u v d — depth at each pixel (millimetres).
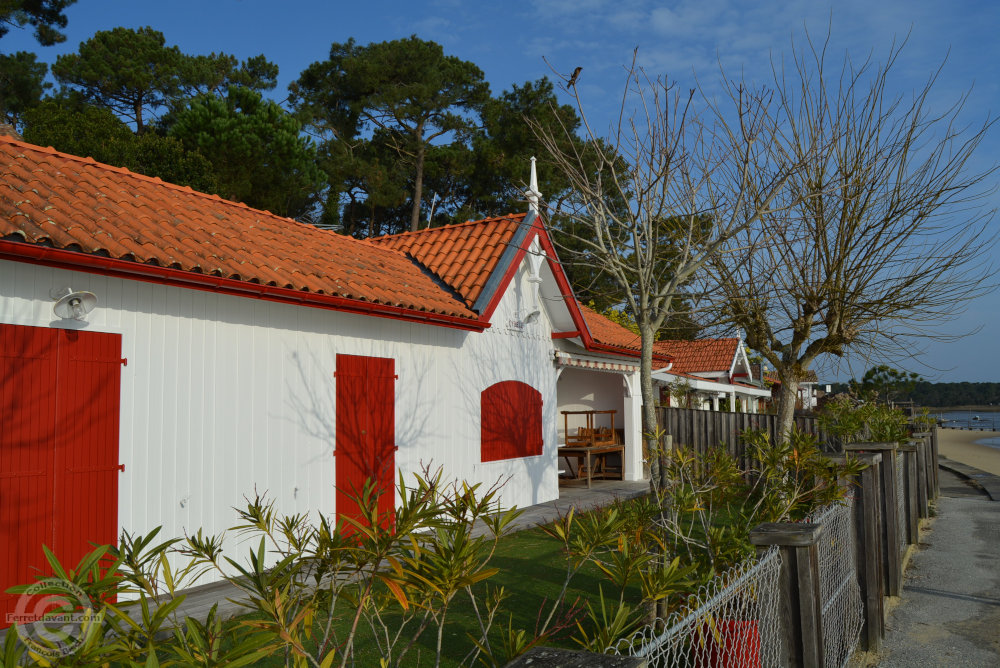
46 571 6898
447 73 37375
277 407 9516
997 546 11328
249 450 9086
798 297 10250
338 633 6641
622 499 15336
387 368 11422
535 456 15297
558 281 15633
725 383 32062
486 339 13945
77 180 9195
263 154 29109
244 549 8922
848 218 9984
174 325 8320
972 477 23016
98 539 7383
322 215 34344
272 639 2541
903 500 10789
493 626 6902
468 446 13203
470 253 14328
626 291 7367
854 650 6582
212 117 28969
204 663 2342
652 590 4184
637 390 19922
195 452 8445
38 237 6742
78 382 7348
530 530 12125
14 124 30312
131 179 10250
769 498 7000
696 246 8266
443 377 12688
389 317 10867
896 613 7910
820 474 6715
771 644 4398
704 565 5945
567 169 8141
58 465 7098
